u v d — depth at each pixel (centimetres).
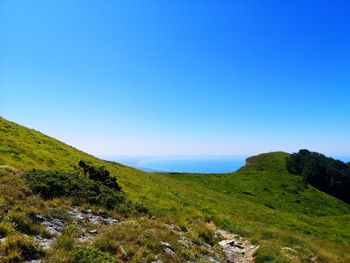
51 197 2030
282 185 9050
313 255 2242
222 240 2270
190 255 1623
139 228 1770
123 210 2248
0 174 2125
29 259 1152
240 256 1997
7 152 3356
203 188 6850
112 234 1551
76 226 1636
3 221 1330
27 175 2202
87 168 2923
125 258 1350
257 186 8662
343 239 4372
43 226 1435
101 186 2530
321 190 10488
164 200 3528
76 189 2253
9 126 4912
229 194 7575
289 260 1950
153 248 1525
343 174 10962
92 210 2020
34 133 5369
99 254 1265
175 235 1850
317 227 4962
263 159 13162
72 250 1241
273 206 7375
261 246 2098
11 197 1670
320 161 11231
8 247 1158
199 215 3039
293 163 11550
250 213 4753
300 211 7425
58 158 3997
